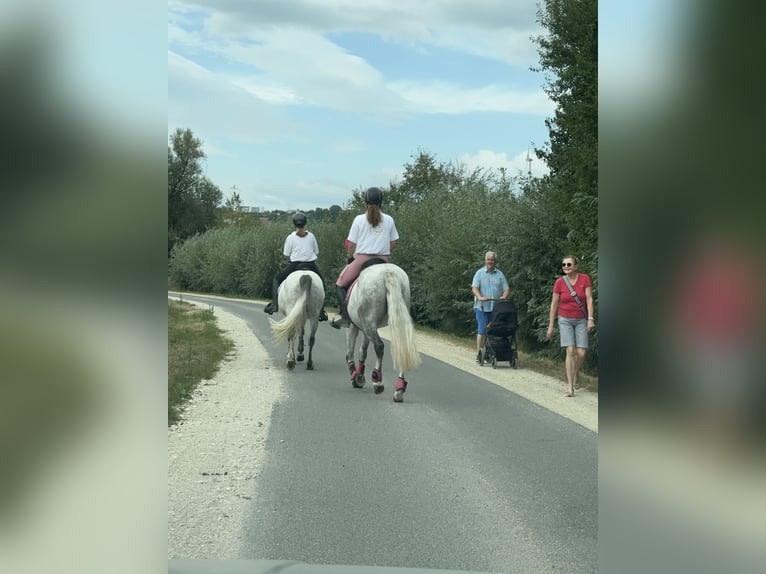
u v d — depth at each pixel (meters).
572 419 8.80
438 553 4.42
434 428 8.11
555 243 16.62
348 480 6.01
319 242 40.78
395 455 6.85
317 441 7.39
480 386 11.52
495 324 14.43
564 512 5.23
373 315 10.32
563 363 16.14
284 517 5.07
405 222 28.52
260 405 9.39
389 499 5.51
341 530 4.82
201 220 62.94
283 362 14.24
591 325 10.88
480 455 6.90
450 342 21.00
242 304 40.50
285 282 13.27
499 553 4.43
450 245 22.91
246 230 57.22
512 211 18.17
